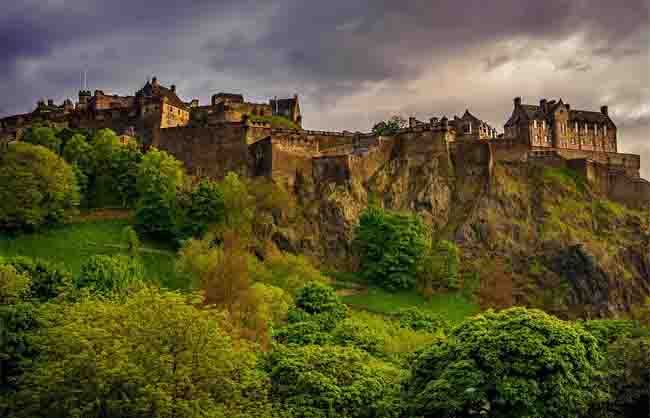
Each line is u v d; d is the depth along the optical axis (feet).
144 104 603.26
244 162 544.21
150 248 458.09
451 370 194.90
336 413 202.18
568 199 556.51
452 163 572.10
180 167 549.13
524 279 504.02
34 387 173.27
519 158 582.76
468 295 482.28
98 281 321.32
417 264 486.38
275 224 504.43
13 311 224.12
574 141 642.63
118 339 174.29
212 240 452.35
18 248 432.66
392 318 426.92
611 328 300.20
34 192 454.81
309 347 235.61
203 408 169.89
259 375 201.87
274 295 355.97
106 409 168.04
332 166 545.44
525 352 191.52
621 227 544.62
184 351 178.40
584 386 192.24
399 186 553.23
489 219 534.37
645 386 205.98
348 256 504.43
